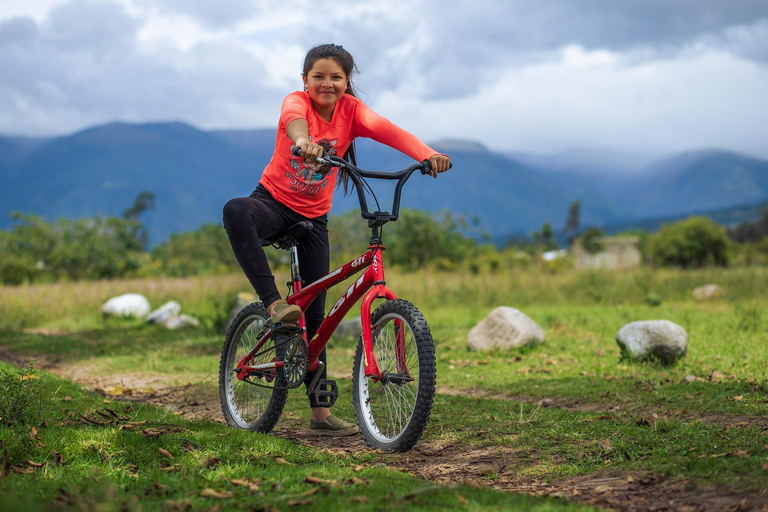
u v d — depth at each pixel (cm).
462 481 295
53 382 500
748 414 392
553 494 268
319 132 363
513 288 1471
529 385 569
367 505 232
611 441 341
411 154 358
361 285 357
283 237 380
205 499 242
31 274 2462
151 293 1495
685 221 3334
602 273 1555
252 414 410
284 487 261
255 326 411
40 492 240
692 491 252
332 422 399
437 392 576
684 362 614
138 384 639
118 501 220
